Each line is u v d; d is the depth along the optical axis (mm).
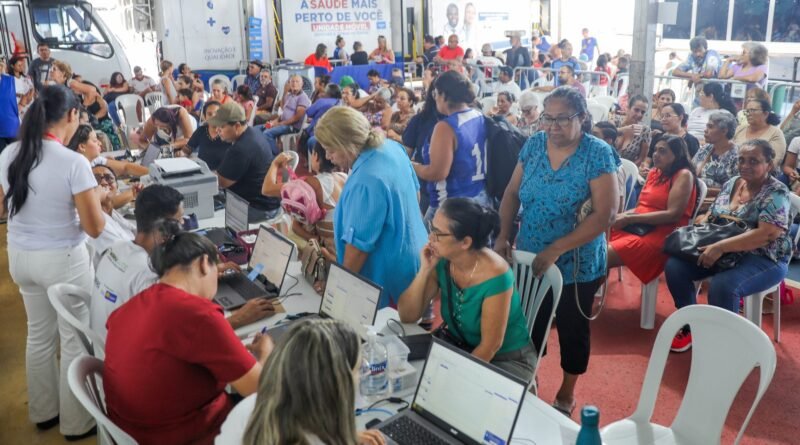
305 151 4168
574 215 2900
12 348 4188
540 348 2990
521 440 1988
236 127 4195
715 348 2352
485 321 2414
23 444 3197
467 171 3594
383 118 7543
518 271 3041
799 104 5562
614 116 7477
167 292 2029
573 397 3355
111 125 7535
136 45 13461
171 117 6078
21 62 8992
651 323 4262
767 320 4293
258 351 2361
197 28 13141
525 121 6383
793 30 9852
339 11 14844
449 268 2539
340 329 1461
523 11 16906
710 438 2367
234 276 3223
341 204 2859
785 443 3064
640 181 5211
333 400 1389
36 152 2852
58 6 10820
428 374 2053
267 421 1392
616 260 4137
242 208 3781
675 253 3822
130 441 1925
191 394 2041
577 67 12023
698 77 8078
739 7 10336
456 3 15883
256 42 13727
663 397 3486
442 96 3555
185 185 4082
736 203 3793
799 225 4926
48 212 2916
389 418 2035
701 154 4871
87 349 2615
